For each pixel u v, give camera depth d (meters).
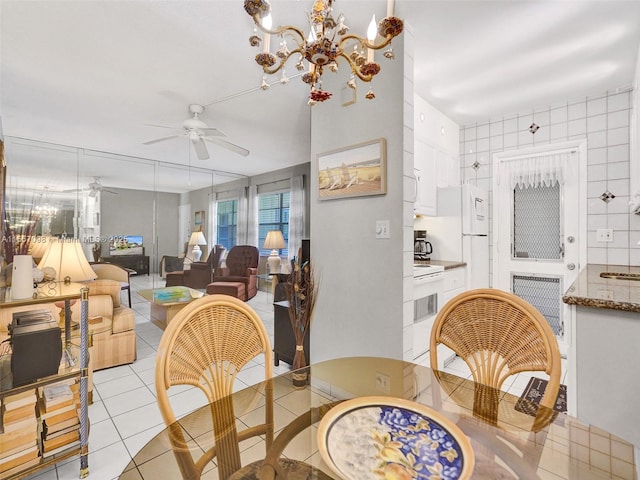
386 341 2.08
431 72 2.69
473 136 3.79
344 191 2.28
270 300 6.08
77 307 2.68
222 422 1.07
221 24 2.07
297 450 0.92
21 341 1.49
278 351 2.97
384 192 2.08
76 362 1.73
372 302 2.15
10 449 1.45
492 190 3.66
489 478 0.76
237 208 6.50
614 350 1.41
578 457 0.85
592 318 1.46
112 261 4.68
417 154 3.03
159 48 2.31
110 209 4.73
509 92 3.04
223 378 1.19
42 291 1.75
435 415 1.00
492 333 1.27
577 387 1.49
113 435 1.93
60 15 1.95
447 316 1.39
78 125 3.74
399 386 1.30
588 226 3.11
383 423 0.96
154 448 0.93
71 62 2.48
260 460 0.88
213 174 6.09
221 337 1.21
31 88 2.88
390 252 2.07
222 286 5.25
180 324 1.10
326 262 2.42
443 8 1.95
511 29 2.15
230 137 4.34
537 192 3.42
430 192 3.22
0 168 3.35
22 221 4.06
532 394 2.46
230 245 6.26
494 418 1.04
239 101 3.20
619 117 2.96
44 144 4.29
